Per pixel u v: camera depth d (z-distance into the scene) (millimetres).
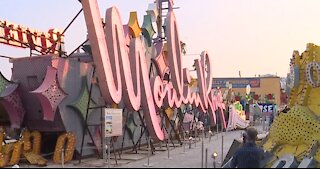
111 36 17375
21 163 16875
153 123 20578
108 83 16703
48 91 16391
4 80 17953
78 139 17969
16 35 23312
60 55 19547
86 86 18594
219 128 38812
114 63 17391
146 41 25250
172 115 27734
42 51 22422
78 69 18234
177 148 23500
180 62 25141
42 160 16656
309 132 16578
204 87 31172
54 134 18641
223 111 38875
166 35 24234
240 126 42500
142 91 20109
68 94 17531
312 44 18375
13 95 17406
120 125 17547
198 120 33781
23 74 17703
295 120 16984
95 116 19250
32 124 18016
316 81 17844
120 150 20078
